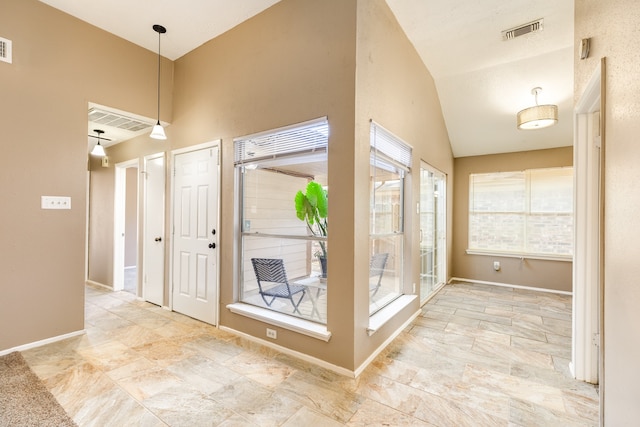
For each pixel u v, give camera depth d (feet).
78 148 9.63
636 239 3.86
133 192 21.59
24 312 8.55
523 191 16.66
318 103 7.87
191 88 11.42
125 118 11.63
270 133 8.86
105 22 9.90
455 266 18.47
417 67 11.53
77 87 9.64
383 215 10.19
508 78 12.51
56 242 9.14
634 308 3.91
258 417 5.78
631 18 4.08
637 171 3.83
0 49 8.18
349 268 7.36
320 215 8.71
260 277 9.94
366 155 7.82
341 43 7.52
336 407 6.11
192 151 11.28
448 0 8.86
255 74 9.28
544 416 5.94
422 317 11.69
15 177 8.42
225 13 9.35
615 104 4.65
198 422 5.62
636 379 3.84
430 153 13.48
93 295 14.28
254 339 9.21
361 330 7.64
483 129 15.61
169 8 9.18
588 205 7.27
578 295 7.36
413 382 7.09
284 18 8.64
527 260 16.30
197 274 11.00
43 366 7.57
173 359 8.04
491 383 7.09
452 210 18.26
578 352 7.34
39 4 8.89
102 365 7.66
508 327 10.66
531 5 9.00
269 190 9.65
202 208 10.88
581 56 6.44
